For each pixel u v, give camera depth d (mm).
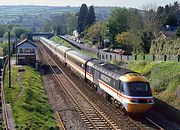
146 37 80688
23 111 30953
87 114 31922
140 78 30797
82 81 51531
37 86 46625
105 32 119750
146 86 30453
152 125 28469
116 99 32500
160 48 69250
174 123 29141
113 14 117438
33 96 38344
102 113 32062
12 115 29391
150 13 107125
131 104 29453
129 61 56281
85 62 48656
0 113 30547
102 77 38000
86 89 45094
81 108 33875
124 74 31859
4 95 37375
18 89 41125
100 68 39750
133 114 31531
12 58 81000
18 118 28484
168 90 35875
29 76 53125
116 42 110688
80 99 39125
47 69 68250
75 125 28594
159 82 38344
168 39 67750
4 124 26766
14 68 62531
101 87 38344
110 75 34812
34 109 32500
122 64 56281
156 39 74062
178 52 60906
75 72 57906
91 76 44125
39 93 41688
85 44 137000
